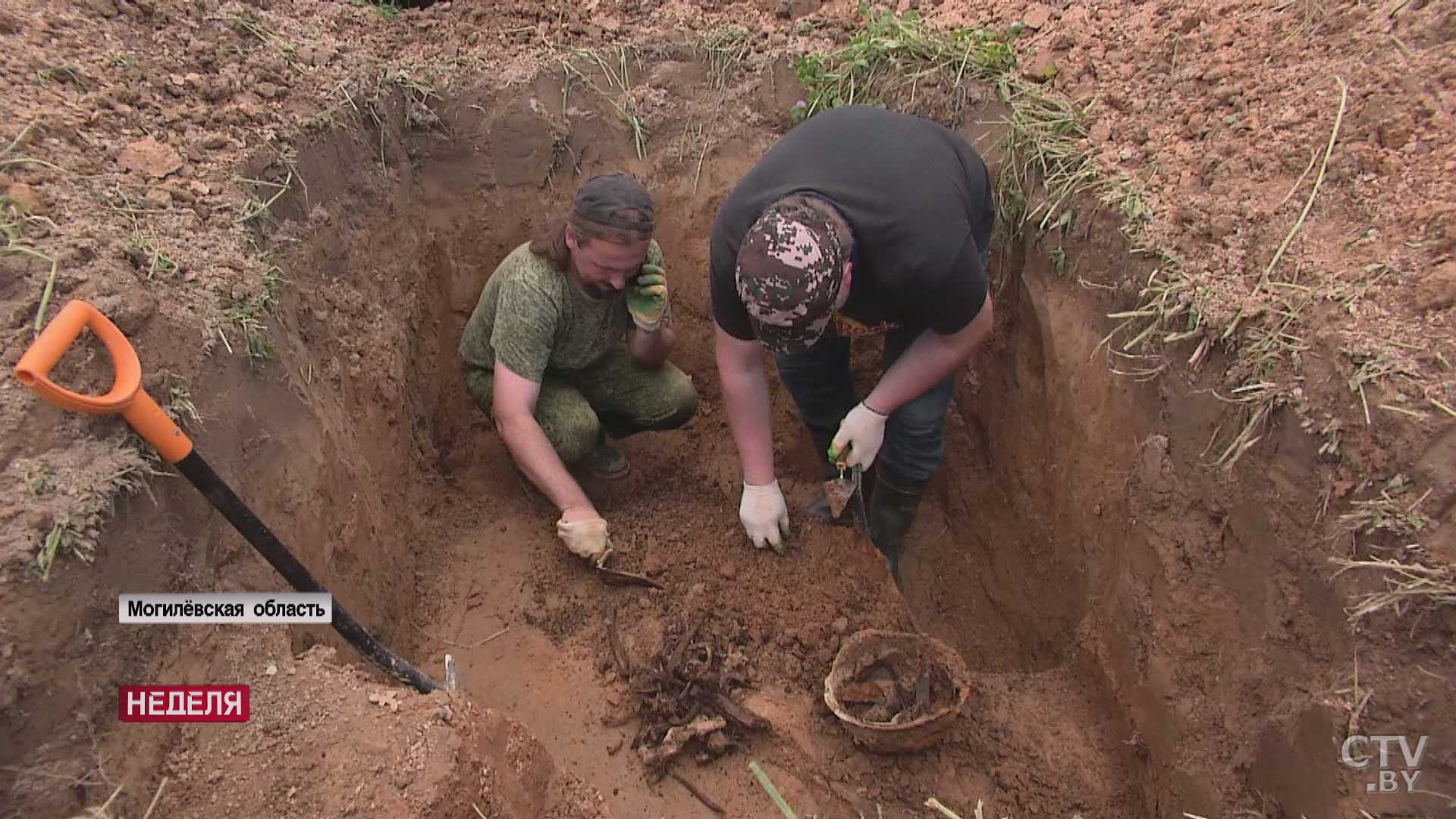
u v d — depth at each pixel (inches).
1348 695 67.6
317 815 60.9
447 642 101.0
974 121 122.0
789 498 129.3
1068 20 126.3
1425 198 79.7
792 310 72.7
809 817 85.8
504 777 68.6
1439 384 68.2
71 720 58.9
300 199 101.3
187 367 74.4
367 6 137.7
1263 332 79.4
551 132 131.0
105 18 103.9
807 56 134.6
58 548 59.7
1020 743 93.6
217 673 67.2
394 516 105.3
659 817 85.4
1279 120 94.3
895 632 95.7
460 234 132.0
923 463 109.3
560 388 118.3
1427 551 65.1
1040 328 111.4
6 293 69.4
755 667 98.0
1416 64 88.7
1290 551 75.2
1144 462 90.7
